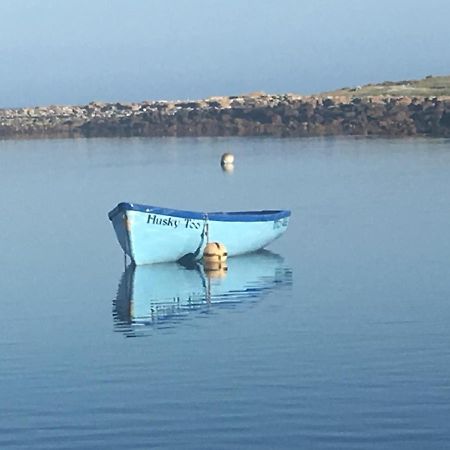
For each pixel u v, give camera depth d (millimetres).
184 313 24562
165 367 19781
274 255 32375
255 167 67062
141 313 24766
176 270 30578
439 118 92188
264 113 110750
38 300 26750
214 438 16047
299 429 16250
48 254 34094
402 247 32625
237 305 25219
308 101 114125
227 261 31688
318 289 26719
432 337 21281
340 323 22797
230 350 20812
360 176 56969
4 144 114312
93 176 65688
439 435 15828
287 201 47031
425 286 26469
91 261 32500
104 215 44094
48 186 59625
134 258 31156
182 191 54250
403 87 126000
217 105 125688
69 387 18750
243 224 32188
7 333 23156
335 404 17266
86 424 16797
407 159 66188
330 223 38656
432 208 41750
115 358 20562
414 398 17422
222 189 54375
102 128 124000
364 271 28906
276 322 23141
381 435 15898
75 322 24078
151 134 118125
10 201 51656
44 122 130750
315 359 19906
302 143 89000
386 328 22188
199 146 94062
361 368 19203
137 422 16812
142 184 58906
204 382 18703
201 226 31422
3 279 29875
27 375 19609
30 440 16219
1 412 17484
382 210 41875
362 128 97562
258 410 17125
